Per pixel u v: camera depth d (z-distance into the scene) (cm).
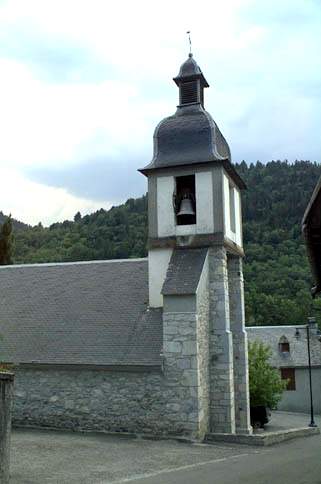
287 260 6538
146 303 1753
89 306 1809
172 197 1783
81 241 6106
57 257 5641
